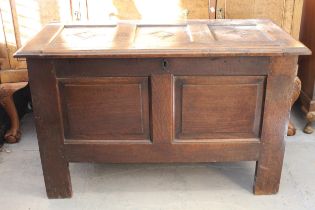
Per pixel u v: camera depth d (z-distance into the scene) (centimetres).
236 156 171
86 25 186
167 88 158
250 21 192
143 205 175
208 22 190
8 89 214
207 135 167
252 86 159
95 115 164
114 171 199
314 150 217
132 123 166
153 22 190
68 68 155
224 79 157
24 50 151
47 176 174
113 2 212
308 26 234
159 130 165
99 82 158
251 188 185
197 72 155
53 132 165
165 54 148
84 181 191
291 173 196
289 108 162
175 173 197
